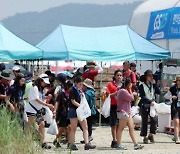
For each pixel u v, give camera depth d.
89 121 42.22
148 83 43.53
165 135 49.03
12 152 30.12
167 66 58.56
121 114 39.47
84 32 58.62
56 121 39.91
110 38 58.50
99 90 57.25
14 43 51.00
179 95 44.69
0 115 32.97
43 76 37.66
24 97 38.78
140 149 39.88
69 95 38.69
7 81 38.31
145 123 43.59
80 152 37.62
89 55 56.16
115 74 40.69
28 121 36.72
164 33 76.69
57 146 39.22
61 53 55.59
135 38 59.28
